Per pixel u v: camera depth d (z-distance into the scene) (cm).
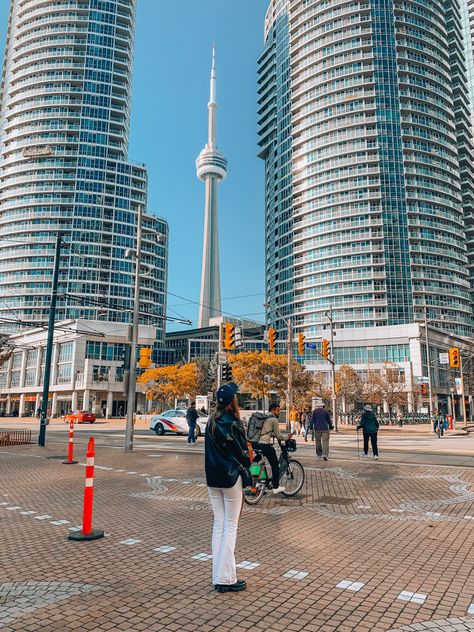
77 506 814
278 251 10794
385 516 759
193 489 991
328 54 10350
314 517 754
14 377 9056
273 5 12712
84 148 10338
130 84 11606
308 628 361
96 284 9612
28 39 11031
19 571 486
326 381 8381
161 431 3005
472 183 11375
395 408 6769
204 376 6212
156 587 444
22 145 10462
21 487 992
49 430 3819
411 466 1391
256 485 858
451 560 533
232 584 435
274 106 11950
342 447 2170
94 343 7719
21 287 9638
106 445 2169
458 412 8312
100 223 10000
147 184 11088
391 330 8038
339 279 9275
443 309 9112
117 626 362
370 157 9556
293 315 9812
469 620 377
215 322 10900
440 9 11031
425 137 9762
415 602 413
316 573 488
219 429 448
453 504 848
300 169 10456
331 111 10106
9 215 10106
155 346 9988
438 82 10250
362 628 362
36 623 365
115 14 11350
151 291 10188
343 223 9469
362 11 10200
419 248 9150
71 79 10662
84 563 513
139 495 921
